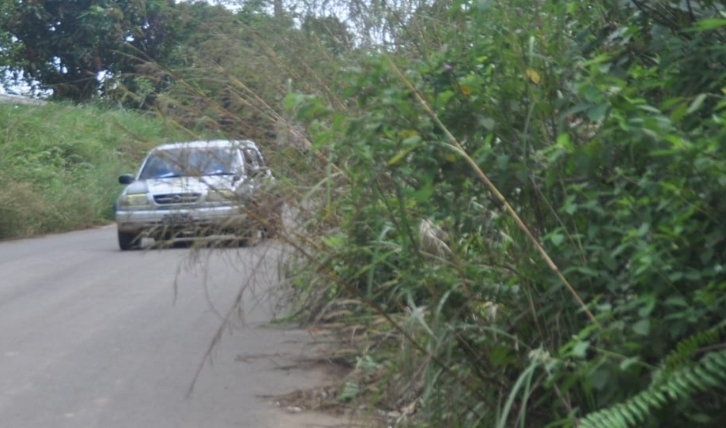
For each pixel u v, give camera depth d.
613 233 4.09
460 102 4.29
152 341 8.37
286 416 6.16
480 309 4.68
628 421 3.74
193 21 8.27
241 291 6.77
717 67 4.25
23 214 20.59
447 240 4.84
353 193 4.93
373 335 5.50
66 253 15.80
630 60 4.56
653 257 3.75
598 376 3.78
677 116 3.75
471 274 4.66
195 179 6.28
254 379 7.02
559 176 4.18
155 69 7.15
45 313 9.87
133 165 7.59
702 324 3.80
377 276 5.54
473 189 4.31
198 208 6.20
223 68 7.00
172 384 6.96
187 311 9.65
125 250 15.67
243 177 6.07
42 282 12.19
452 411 4.67
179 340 8.38
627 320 3.96
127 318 9.43
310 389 6.68
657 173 3.89
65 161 24.67
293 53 7.13
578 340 3.86
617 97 3.90
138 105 7.64
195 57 7.32
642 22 4.57
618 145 3.95
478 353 4.55
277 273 6.97
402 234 4.61
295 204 6.02
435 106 4.22
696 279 3.75
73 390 6.84
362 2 7.40
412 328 4.69
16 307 10.28
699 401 3.91
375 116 4.20
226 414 6.23
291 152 6.32
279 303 7.71
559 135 4.10
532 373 4.10
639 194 4.00
